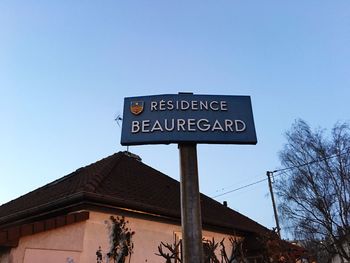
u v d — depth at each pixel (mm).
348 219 27641
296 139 31125
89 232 10469
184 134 6695
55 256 9688
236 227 14875
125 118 6863
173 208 13195
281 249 10062
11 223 13055
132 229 11602
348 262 26578
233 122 6863
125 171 15336
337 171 28812
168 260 7617
